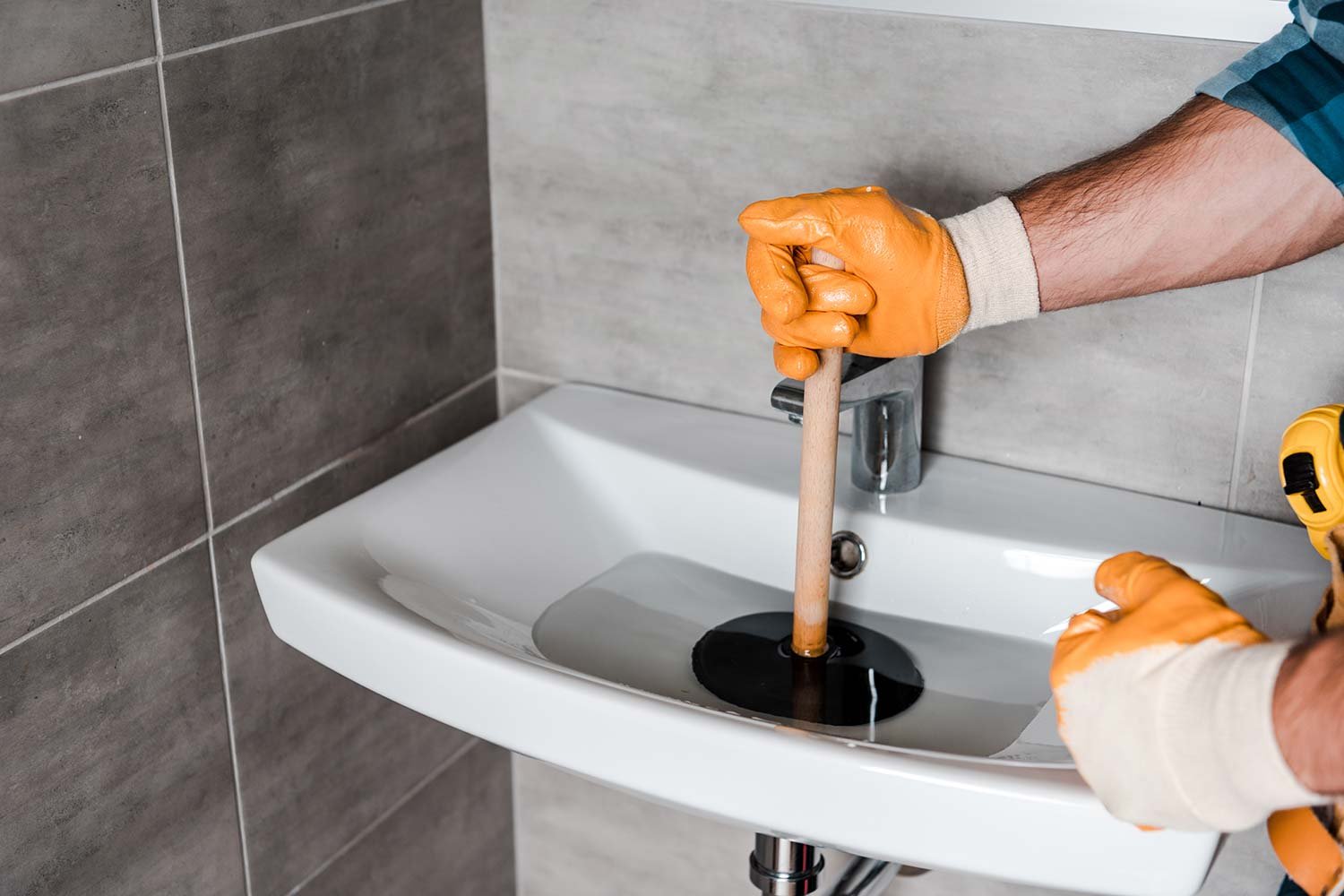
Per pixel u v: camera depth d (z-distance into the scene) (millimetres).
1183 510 1054
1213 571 964
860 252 824
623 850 1474
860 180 1093
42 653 912
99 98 866
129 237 907
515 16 1178
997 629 1016
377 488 1047
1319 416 795
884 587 1047
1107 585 681
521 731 812
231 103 965
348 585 904
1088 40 974
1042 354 1073
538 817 1515
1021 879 713
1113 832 678
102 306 899
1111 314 1038
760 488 1086
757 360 1191
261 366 1043
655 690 960
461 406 1287
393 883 1346
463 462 1106
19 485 868
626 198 1193
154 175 916
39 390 867
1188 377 1030
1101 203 836
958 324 857
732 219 1153
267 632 1106
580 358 1280
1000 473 1110
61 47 833
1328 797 524
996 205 865
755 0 1074
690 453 1141
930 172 1066
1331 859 705
